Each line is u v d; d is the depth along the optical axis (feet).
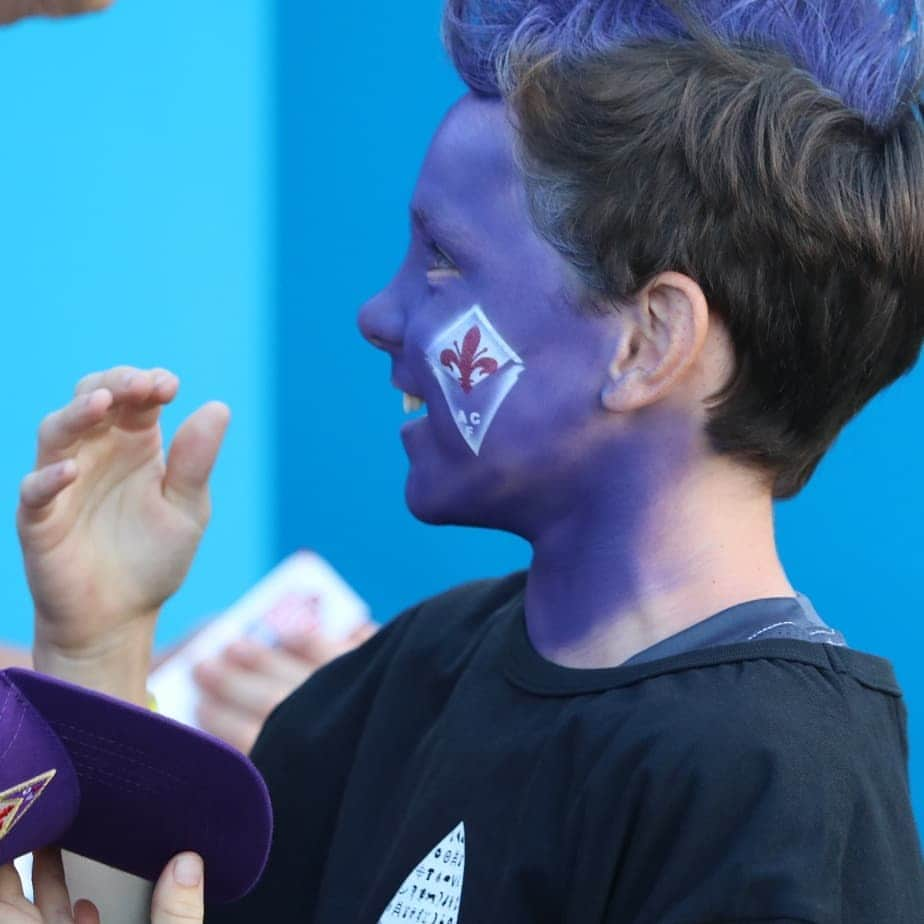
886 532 33.32
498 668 15.06
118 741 13.01
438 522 14.87
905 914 13.05
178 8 43.88
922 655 33.17
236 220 43.27
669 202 13.25
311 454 41.27
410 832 14.60
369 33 42.83
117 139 44.06
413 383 14.73
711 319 13.47
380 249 42.34
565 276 13.67
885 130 13.83
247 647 24.14
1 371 42.14
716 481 13.93
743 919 12.17
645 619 13.94
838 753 12.98
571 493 14.14
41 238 43.21
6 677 12.69
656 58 13.48
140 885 16.49
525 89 13.69
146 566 17.17
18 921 13.53
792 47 13.93
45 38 44.11
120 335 42.55
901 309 14.07
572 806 13.34
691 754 12.79
